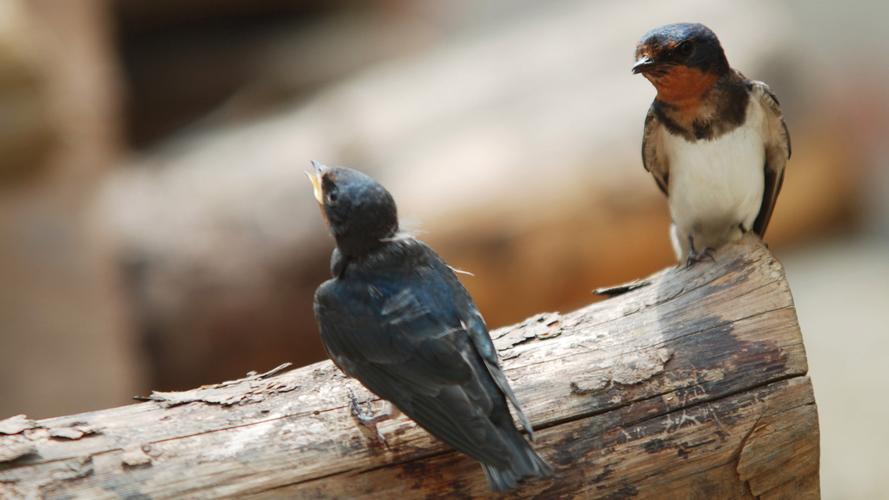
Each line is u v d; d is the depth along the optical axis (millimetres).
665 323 6129
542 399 5770
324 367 6070
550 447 5660
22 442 5398
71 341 13086
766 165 7406
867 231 18000
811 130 16578
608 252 14406
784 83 16031
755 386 5852
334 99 16953
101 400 13258
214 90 20812
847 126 18250
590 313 6309
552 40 16406
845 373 14016
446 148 14758
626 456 5680
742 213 7262
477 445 5152
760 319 6062
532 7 24469
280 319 14156
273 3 21781
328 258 14156
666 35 6664
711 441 5738
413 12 23672
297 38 21625
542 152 14414
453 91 15727
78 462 5367
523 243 14219
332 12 22688
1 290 12797
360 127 15359
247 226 14297
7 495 5215
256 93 20328
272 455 5508
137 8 20562
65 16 13281
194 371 14172
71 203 13133
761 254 6398
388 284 5695
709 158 6957
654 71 6711
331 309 5719
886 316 15164
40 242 12938
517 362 5988
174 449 5484
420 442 5598
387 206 5871
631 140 14477
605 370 5879
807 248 17750
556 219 14242
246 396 5801
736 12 16266
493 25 24391
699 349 5961
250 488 5430
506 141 14648
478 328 5598
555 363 5957
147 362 14055
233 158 15539
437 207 14148
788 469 5871
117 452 5434
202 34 21484
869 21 22469
